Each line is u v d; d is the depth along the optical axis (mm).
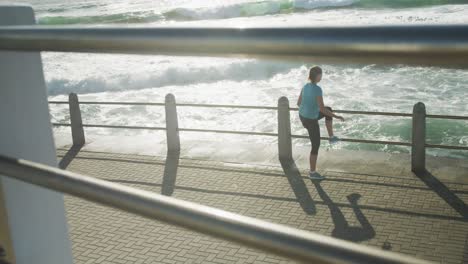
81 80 24641
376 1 44125
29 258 1396
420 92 17938
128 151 11000
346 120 14680
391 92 18281
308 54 594
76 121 11484
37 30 917
